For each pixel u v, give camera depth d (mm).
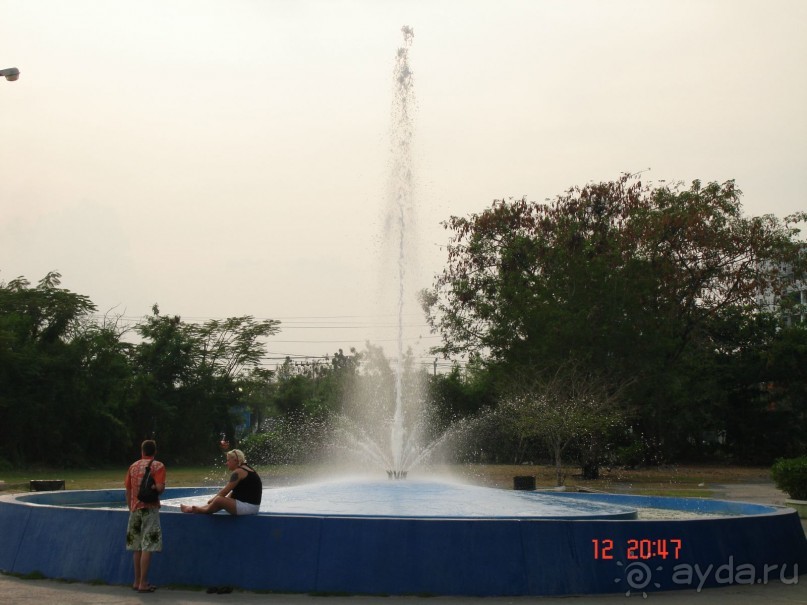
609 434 42688
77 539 11438
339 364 72875
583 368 45094
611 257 48344
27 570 11672
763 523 12086
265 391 72438
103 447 54688
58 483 26953
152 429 59500
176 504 14406
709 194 51469
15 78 17234
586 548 10711
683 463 59531
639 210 51125
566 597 10422
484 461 54375
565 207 52719
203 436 62344
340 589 10414
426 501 13656
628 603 10125
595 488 34438
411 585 10406
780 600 10414
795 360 57938
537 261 51406
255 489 11016
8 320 51406
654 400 49000
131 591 10539
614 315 46281
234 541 10750
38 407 50094
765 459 60188
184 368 62000
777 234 51375
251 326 66062
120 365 57781
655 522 11117
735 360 61156
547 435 37781
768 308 63594
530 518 11453
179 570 10781
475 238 53531
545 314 46781
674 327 51250
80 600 9922
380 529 10578
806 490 26953
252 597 10219
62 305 54969
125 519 11180
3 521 12398
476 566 10469
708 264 51219
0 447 49031
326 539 10594
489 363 51062
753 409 60656
